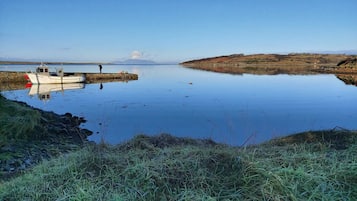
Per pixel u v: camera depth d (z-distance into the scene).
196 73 53.75
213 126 10.55
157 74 51.75
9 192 3.15
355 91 22.03
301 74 47.16
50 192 3.09
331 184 2.93
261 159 3.58
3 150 6.04
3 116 7.63
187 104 15.81
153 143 5.71
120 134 9.79
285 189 2.88
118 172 3.44
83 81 31.97
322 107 14.82
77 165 3.63
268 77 39.16
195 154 3.91
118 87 27.06
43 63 30.95
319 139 5.08
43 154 6.36
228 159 3.67
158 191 3.08
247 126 10.43
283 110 13.86
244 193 2.91
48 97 20.28
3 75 33.72
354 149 3.86
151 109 14.40
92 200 2.85
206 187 3.09
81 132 9.62
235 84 28.17
